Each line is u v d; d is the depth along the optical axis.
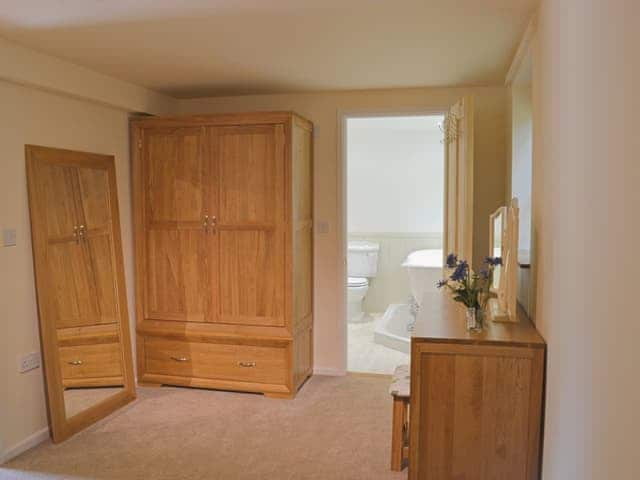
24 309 3.21
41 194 3.30
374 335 5.58
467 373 2.39
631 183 1.20
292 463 3.01
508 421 2.37
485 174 4.13
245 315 4.02
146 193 4.14
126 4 2.41
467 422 2.41
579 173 1.69
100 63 3.46
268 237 3.94
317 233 4.46
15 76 3.02
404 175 6.64
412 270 5.71
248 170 3.94
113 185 3.91
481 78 3.88
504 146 4.09
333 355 4.51
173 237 4.11
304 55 3.28
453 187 3.77
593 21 1.54
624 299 1.23
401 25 2.72
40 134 3.33
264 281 3.97
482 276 2.64
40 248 3.27
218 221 4.02
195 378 4.13
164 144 4.08
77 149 3.63
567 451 1.82
